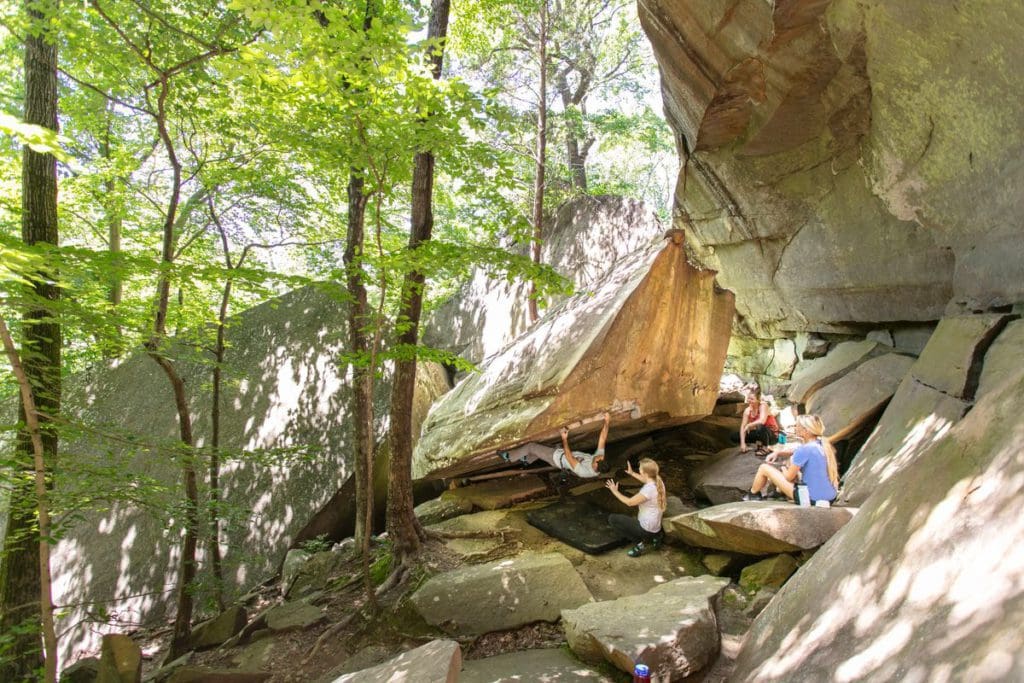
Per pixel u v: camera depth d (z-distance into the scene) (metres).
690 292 7.16
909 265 6.93
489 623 5.44
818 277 8.76
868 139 6.44
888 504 3.45
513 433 6.61
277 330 11.67
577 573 5.76
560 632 5.25
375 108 5.79
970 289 6.01
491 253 6.04
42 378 6.12
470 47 13.68
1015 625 1.95
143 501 5.40
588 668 4.45
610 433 7.94
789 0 5.12
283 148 7.43
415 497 9.92
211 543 8.23
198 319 10.33
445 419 8.47
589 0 14.38
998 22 4.15
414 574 6.55
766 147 7.50
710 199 9.59
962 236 5.90
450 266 6.03
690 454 8.91
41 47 6.80
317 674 5.36
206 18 7.18
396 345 6.69
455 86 5.68
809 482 5.85
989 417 3.00
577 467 6.84
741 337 12.38
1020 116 4.48
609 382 6.48
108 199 9.30
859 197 7.16
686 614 4.44
